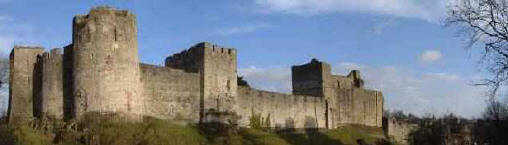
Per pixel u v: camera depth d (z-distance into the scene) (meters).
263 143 88.62
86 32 76.31
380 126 134.50
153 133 75.12
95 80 75.31
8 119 77.94
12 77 80.12
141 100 80.12
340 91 124.06
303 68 122.56
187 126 85.50
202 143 79.94
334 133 114.31
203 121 89.62
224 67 94.81
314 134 108.75
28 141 68.00
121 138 70.88
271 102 104.81
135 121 77.31
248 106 99.50
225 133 87.75
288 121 108.25
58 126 72.56
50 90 78.75
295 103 110.56
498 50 34.44
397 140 135.38
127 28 78.12
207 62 91.88
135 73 78.56
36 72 81.12
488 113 109.88
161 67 85.00
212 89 92.12
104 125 72.94
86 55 75.88
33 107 80.38
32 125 73.25
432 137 138.38
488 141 95.25
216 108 92.25
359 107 129.00
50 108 78.19
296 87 123.25
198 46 92.56
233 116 93.62
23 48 81.31
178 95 87.00
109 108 75.00
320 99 117.56
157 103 83.69
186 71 93.94
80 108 75.06
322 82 119.06
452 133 137.75
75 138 70.06
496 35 34.22
